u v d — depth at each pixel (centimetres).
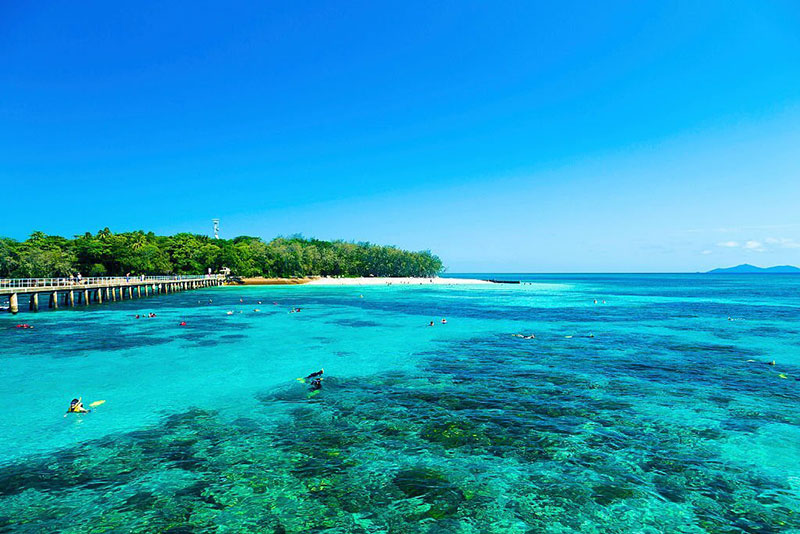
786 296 8712
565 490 1085
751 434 1421
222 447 1325
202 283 11175
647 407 1683
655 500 1042
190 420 1552
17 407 1677
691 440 1375
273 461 1236
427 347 2933
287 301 6931
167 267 11419
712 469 1189
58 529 926
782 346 2962
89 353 2688
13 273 7931
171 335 3397
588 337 3344
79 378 2098
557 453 1285
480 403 1739
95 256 9544
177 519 964
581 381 2066
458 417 1582
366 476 1152
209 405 1714
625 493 1072
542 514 986
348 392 1892
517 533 921
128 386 1970
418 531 927
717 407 1684
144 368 2309
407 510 1000
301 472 1173
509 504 1025
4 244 7844
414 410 1658
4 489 1081
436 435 1418
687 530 931
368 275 16175
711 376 2155
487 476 1152
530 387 1964
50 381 2044
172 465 1210
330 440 1379
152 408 1678
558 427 1485
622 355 2669
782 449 1309
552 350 2830
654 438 1390
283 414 1616
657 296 8669
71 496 1054
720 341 3166
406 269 16512
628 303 6744
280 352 2755
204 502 1032
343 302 6762
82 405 1697
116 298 6812
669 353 2725
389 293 9325
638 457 1259
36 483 1112
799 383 2020
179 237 13775
